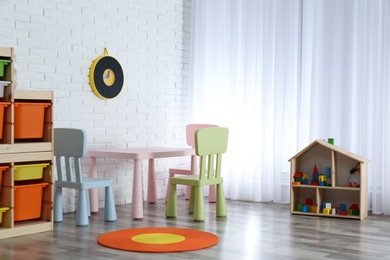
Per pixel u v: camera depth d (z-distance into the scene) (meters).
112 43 5.37
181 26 6.07
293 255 3.52
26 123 4.12
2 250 3.59
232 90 5.83
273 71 5.62
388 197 4.97
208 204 5.50
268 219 4.73
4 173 4.00
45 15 4.81
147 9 5.70
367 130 5.09
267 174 5.64
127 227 4.32
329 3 5.24
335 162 4.88
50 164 4.22
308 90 5.43
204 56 6.02
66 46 4.98
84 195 4.39
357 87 5.16
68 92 5.01
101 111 5.29
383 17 5.00
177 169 5.60
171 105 5.99
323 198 5.00
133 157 4.71
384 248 3.73
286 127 5.53
